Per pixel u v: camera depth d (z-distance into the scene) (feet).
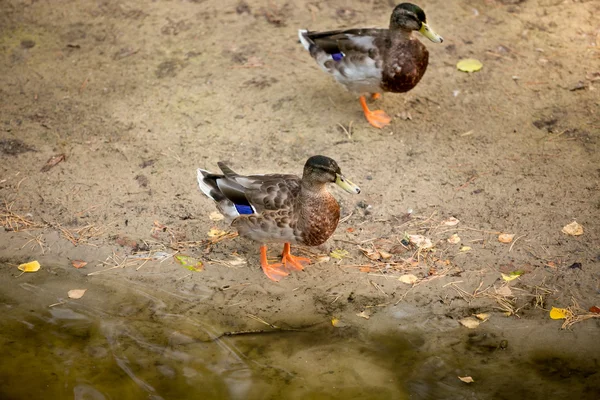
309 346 25.13
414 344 25.13
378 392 23.52
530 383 23.58
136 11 41.70
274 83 37.14
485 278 27.07
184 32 40.37
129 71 38.06
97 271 28.02
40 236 29.40
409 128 34.42
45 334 25.68
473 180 31.35
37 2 42.39
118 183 31.73
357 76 33.19
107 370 24.43
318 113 35.35
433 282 27.09
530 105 35.27
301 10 41.63
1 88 37.01
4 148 33.50
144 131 34.47
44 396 23.56
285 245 28.04
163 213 30.32
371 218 29.89
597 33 39.47
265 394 23.56
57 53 39.24
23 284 27.53
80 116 35.37
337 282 27.35
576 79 36.58
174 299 26.91
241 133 34.27
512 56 38.22
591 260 27.43
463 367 24.29
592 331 25.05
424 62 33.12
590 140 33.06
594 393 23.12
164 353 24.97
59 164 32.73
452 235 28.86
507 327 25.46
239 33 40.29
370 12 41.27
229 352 24.95
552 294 26.32
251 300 26.78
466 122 34.60
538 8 41.22
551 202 30.01
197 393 23.63
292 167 32.37
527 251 27.96
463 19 40.68
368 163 32.48
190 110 35.58
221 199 26.86
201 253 28.63
